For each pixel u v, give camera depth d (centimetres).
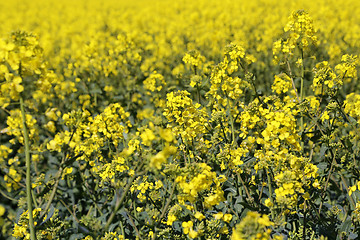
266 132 262
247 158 310
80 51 737
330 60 764
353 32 973
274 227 245
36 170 436
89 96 611
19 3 2138
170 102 311
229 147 283
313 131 316
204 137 373
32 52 220
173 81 715
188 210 253
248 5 1436
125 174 306
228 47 349
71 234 352
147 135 201
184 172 224
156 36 1078
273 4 1479
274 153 264
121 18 1394
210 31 1041
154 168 197
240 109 428
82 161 429
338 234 289
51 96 616
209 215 291
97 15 1581
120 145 397
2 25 1466
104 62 740
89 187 391
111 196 337
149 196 313
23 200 337
